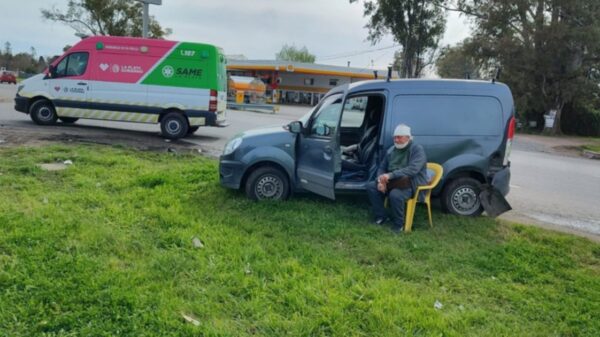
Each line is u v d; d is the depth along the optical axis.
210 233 5.07
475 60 32.50
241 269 4.17
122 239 4.67
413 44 45.62
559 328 3.59
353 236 5.37
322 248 4.93
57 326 3.11
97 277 3.77
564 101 30.11
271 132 6.76
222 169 6.66
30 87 12.59
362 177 6.49
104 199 6.12
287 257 4.61
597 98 30.27
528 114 31.89
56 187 6.67
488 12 31.83
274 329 3.28
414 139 6.27
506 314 3.76
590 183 10.99
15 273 3.71
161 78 12.38
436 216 6.39
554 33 28.52
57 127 12.80
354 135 7.51
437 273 4.48
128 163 8.64
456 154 6.37
